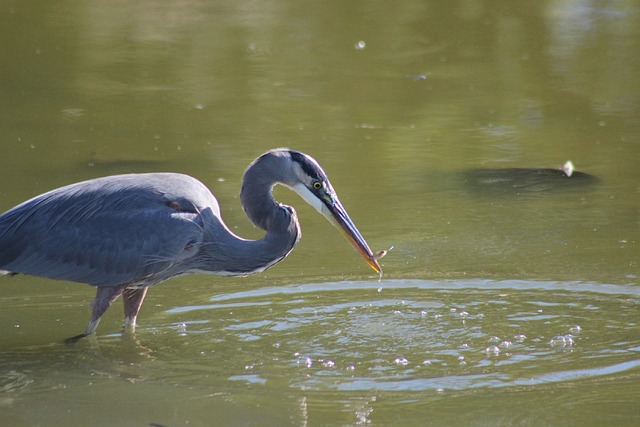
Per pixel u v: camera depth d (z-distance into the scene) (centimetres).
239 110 1872
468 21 2598
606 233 1282
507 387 838
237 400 818
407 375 872
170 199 1003
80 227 991
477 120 1823
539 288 1109
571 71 2144
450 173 1538
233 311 1059
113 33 2445
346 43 2389
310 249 1262
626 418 768
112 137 1688
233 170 1512
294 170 1014
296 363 905
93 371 893
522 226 1316
